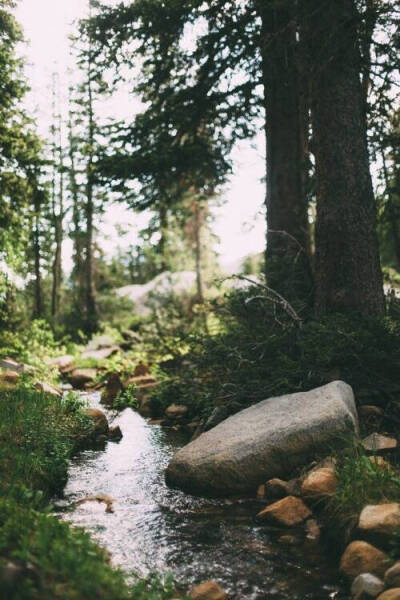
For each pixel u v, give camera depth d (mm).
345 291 8922
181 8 11164
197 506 5504
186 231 29906
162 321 22656
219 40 11406
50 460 5988
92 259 29750
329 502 4781
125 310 32938
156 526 4969
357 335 7566
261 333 9305
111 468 6887
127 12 11578
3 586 2486
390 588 3508
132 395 11789
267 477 5777
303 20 9367
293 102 12289
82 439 7934
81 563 3137
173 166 13055
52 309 30625
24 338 17453
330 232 9125
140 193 13477
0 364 12875
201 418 9383
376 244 9133
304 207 12203
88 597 2846
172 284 27875
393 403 7562
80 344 26234
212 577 4008
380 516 4125
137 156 12422
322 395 6418
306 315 9914
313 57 9391
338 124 9164
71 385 14953
